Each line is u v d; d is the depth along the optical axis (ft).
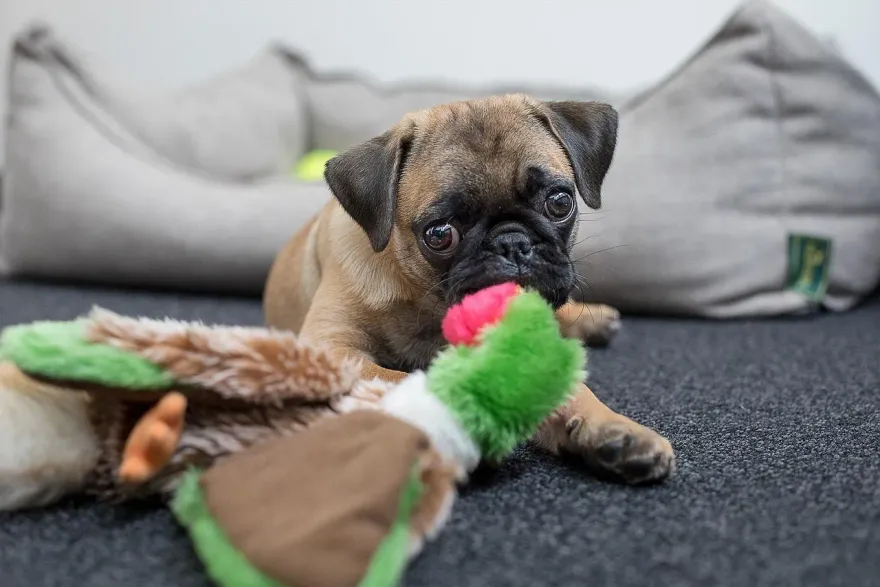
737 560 1.19
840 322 2.60
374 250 1.72
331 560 1.08
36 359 1.20
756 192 2.68
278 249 2.98
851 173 2.70
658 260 2.67
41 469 1.28
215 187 3.10
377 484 1.14
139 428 1.21
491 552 1.21
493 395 1.30
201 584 1.16
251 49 4.53
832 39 3.45
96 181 3.07
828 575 1.15
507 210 1.70
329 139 4.17
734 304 2.70
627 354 2.29
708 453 1.53
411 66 4.44
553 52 4.26
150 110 3.45
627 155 2.72
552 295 1.67
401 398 1.33
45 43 3.21
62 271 3.19
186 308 2.88
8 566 1.20
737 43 2.72
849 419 1.72
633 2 4.10
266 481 1.18
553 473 1.44
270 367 1.29
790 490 1.38
